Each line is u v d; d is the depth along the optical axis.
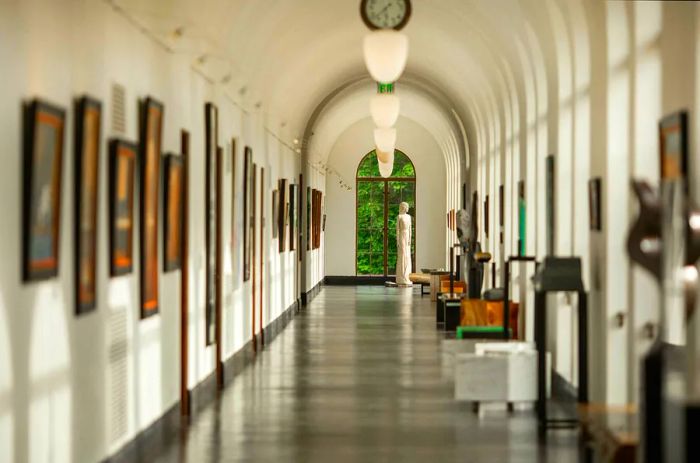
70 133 7.32
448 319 20.80
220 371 13.56
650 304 9.39
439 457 9.19
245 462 9.01
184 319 11.34
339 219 38.03
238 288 15.30
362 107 35.19
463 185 27.38
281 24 16.59
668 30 8.11
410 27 20.70
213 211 12.95
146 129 9.30
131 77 9.05
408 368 15.37
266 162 19.25
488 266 21.78
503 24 15.91
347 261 38.09
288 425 10.79
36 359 6.63
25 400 6.42
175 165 10.53
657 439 4.96
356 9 18.23
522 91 16.39
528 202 15.65
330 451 9.45
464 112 26.31
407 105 34.78
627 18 9.82
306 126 27.34
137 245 9.26
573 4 11.88
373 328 21.64
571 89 12.70
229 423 10.94
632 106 9.51
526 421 10.97
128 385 8.98
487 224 22.52
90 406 7.83
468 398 11.52
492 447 9.62
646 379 4.99
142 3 9.34
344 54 22.69
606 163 10.41
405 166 38.16
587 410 7.22
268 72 18.06
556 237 13.23
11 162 6.18
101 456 8.13
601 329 10.66
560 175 13.09
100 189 8.09
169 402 10.71
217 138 13.45
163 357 10.41
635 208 9.55
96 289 7.96
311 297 30.30
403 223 36.69
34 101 6.42
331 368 15.41
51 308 6.93
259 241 18.14
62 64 7.12
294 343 18.86
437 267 37.91
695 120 7.36
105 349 8.24
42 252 6.64
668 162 7.72
